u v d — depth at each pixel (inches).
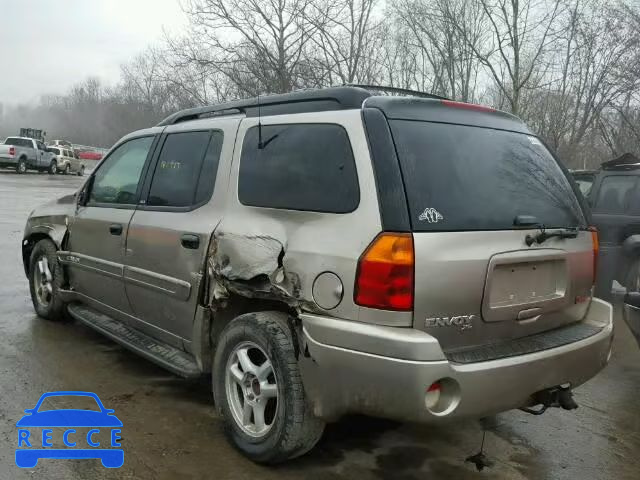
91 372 171.3
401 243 103.0
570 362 121.3
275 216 124.4
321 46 601.9
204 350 140.6
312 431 116.3
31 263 222.4
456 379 102.0
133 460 123.8
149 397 156.3
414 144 113.6
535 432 148.9
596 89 570.9
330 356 107.4
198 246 138.8
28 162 1310.3
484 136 127.5
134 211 165.9
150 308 158.7
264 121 136.0
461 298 108.1
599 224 284.0
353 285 106.0
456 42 641.6
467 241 109.8
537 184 131.6
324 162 118.8
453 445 138.8
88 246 187.6
